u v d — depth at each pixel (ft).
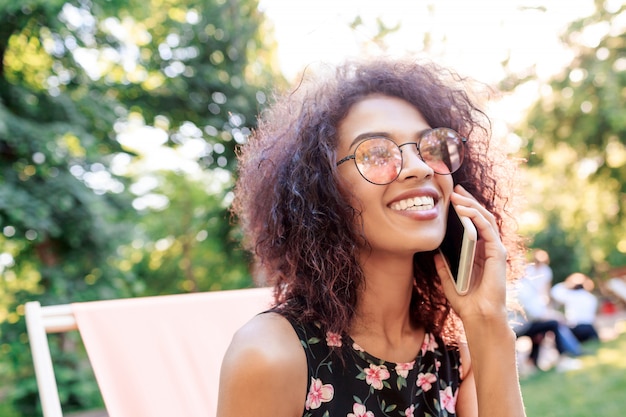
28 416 20.22
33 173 19.65
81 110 21.61
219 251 28.55
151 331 5.82
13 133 18.85
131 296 22.06
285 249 4.32
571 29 29.78
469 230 4.25
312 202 4.20
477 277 4.52
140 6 23.31
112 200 21.98
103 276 21.18
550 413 14.85
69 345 20.80
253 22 25.57
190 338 5.91
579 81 31.32
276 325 4.01
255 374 3.76
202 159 25.91
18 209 18.39
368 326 4.35
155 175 35.53
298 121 4.40
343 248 4.12
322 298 4.13
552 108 32.53
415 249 4.09
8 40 20.20
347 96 4.36
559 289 26.89
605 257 56.49
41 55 21.27
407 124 4.27
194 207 36.47
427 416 4.51
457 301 4.46
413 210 4.10
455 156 4.37
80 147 20.40
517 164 5.49
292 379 3.88
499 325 4.30
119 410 5.36
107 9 21.77
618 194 37.24
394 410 4.26
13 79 20.81
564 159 36.27
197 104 24.85
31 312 5.44
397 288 4.38
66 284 20.27
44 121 20.45
